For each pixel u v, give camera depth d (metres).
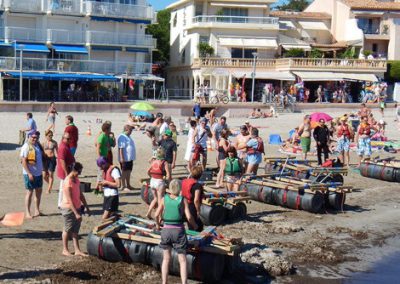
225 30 66.75
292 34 71.44
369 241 16.22
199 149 20.86
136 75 60.31
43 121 39.38
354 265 14.20
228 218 16.66
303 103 55.25
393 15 70.94
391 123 47.06
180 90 66.81
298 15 71.81
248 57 67.69
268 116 49.56
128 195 18.69
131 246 12.40
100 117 43.84
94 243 12.64
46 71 56.28
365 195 21.91
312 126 27.12
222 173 18.42
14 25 58.00
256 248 13.99
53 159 18.33
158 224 12.62
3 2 56.72
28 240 13.73
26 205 15.41
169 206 11.09
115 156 26.31
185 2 69.44
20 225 14.58
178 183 11.21
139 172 23.12
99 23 61.12
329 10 73.44
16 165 23.23
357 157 30.12
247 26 66.62
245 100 60.03
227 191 17.22
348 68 65.06
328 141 25.03
